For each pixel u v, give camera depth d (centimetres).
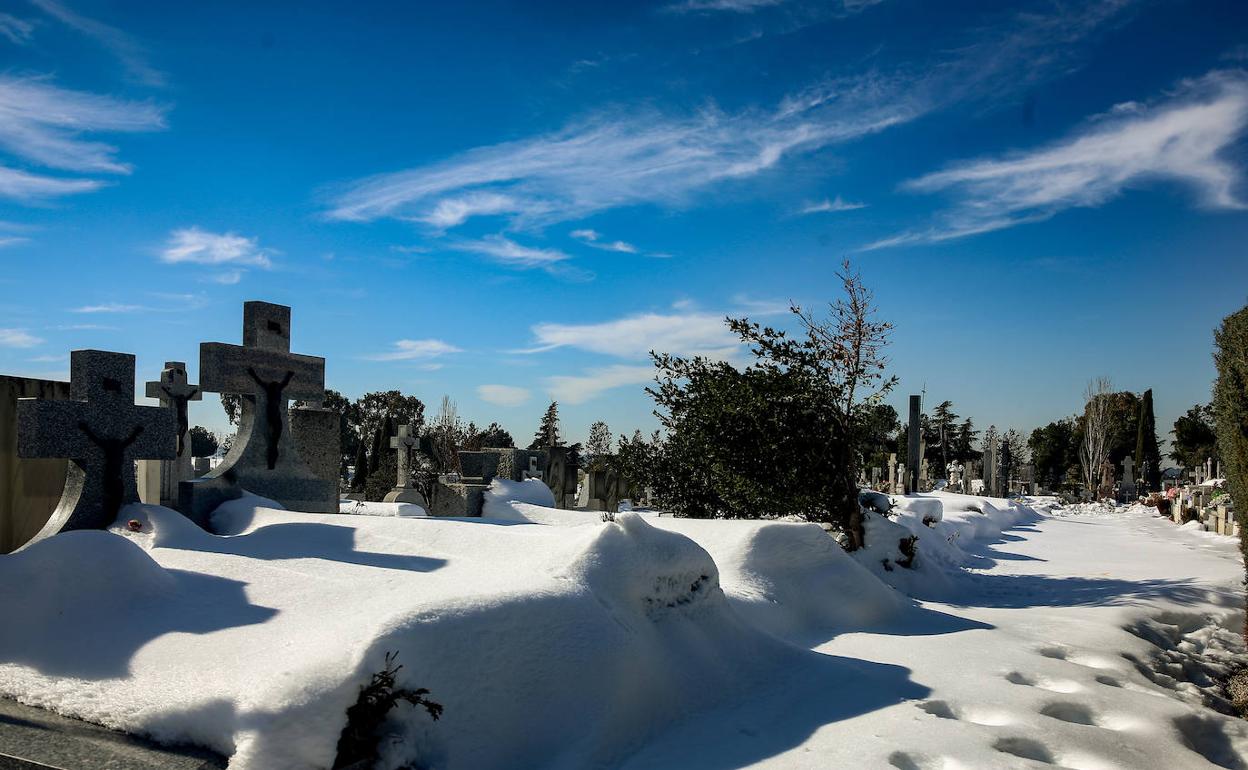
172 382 1496
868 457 1376
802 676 582
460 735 393
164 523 770
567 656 449
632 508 2367
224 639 495
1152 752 481
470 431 4416
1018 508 2659
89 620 523
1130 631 830
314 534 794
